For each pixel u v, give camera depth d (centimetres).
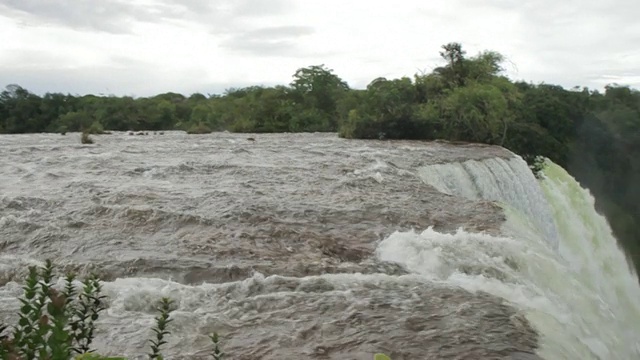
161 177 2158
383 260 1313
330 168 2442
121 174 2206
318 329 906
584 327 1159
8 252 1276
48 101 8462
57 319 408
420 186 2167
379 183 2175
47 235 1372
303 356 824
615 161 5584
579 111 5556
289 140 4053
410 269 1262
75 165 2425
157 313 945
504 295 1109
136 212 1552
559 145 4725
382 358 417
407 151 3177
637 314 2758
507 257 1351
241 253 1292
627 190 5603
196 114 8062
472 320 954
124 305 955
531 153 4416
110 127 7900
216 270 1183
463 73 4722
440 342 876
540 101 5184
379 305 1001
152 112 8306
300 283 1090
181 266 1201
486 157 3062
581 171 5203
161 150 3081
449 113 4266
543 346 890
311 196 1898
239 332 894
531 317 991
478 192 2714
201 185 2009
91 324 486
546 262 1398
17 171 2256
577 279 1420
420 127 4269
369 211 1734
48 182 2017
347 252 1359
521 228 1750
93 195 1786
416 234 1455
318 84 7906
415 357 830
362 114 4441
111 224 1476
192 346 840
